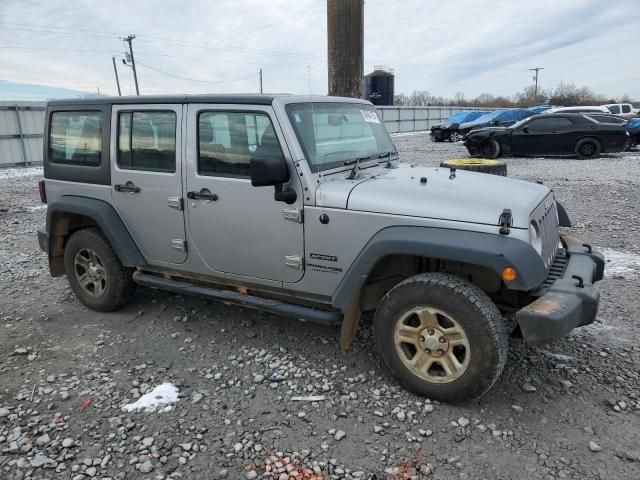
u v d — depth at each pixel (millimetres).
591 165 14781
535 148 16781
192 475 2609
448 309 2965
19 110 18266
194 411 3148
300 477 2578
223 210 3721
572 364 3580
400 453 2738
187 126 3799
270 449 2791
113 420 3051
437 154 18750
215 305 4812
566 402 3143
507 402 3162
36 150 19062
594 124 16219
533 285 2797
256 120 3490
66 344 4105
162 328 4359
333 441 2848
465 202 3006
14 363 3809
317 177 3377
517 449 2740
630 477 2518
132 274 4559
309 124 3541
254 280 3768
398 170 3971
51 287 5477
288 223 3459
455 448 2764
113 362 3789
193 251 3992
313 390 3352
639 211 8336
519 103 76062
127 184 4191
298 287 3564
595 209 8602
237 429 2965
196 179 3803
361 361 3711
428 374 3158
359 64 5285
